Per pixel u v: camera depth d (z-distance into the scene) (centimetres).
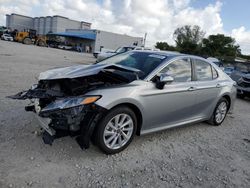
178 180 322
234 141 483
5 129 396
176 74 437
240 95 1012
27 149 346
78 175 304
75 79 392
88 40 5328
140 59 455
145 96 374
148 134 436
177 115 444
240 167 379
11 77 812
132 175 320
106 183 296
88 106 325
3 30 4800
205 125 561
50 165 316
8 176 284
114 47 5419
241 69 1317
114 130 356
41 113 325
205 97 495
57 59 1880
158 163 358
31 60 1488
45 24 8550
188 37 8406
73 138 391
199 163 374
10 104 517
